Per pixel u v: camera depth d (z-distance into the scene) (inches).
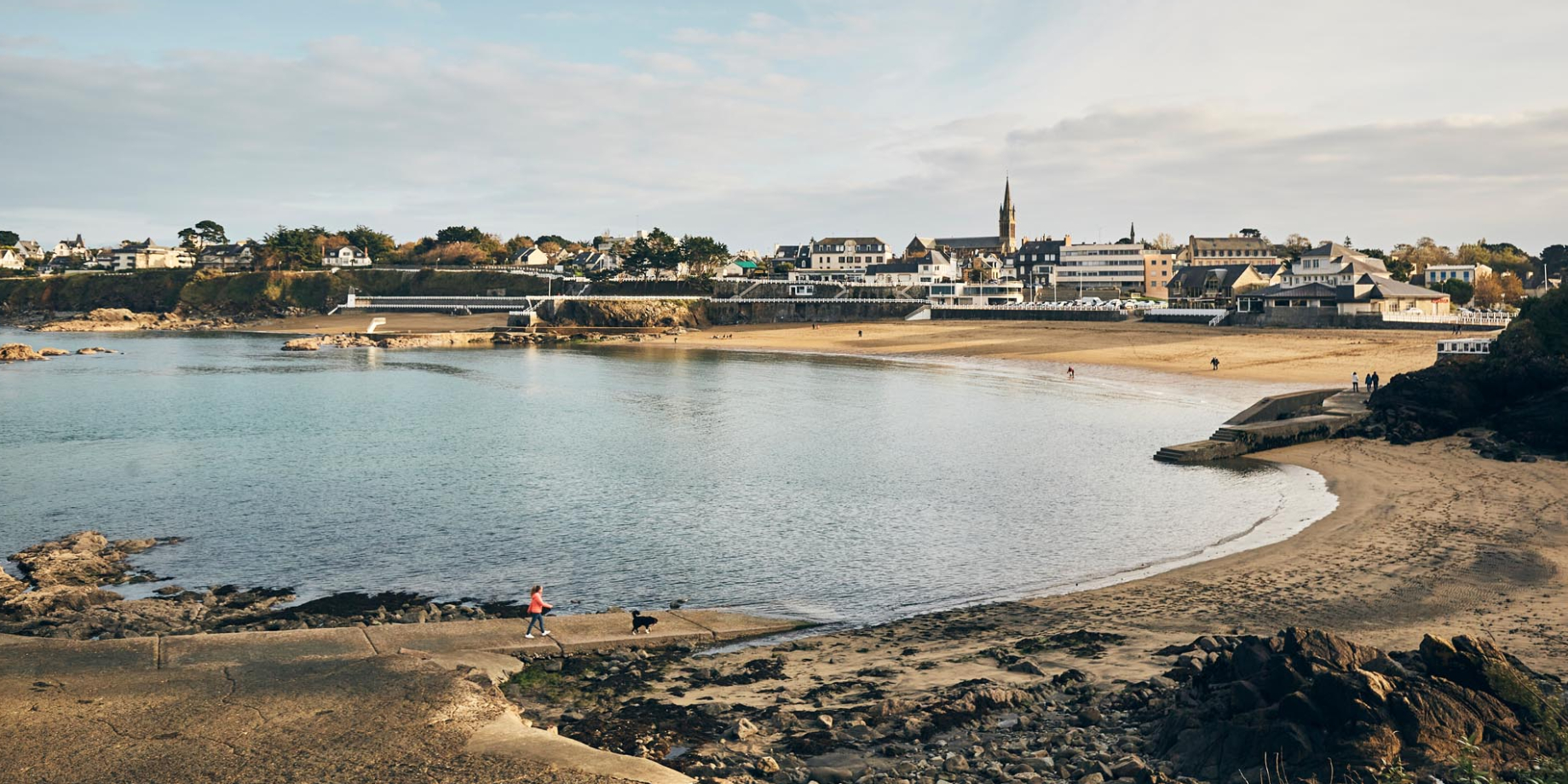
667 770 743.1
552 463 2322.8
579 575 1439.5
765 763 755.4
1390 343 4402.1
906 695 929.5
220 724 830.5
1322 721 700.0
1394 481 1926.7
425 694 899.4
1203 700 792.9
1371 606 1152.8
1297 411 2669.8
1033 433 2728.8
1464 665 743.1
